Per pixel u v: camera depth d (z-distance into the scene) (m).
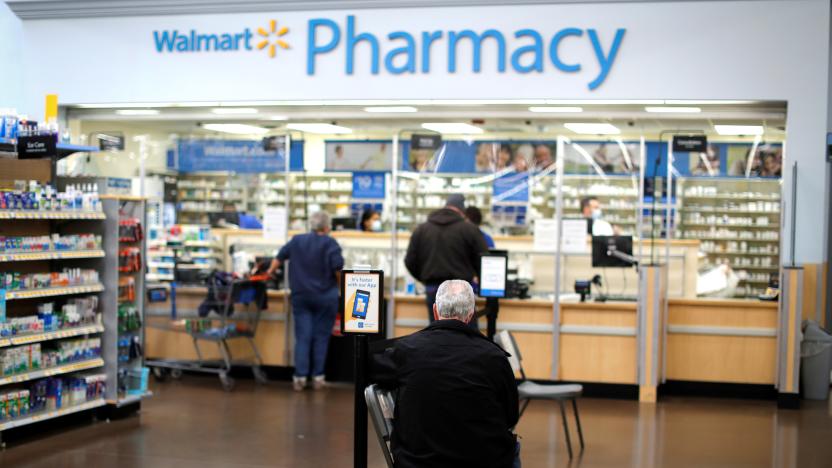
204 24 9.34
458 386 3.45
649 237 10.45
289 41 9.14
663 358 8.30
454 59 8.77
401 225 10.29
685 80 8.36
